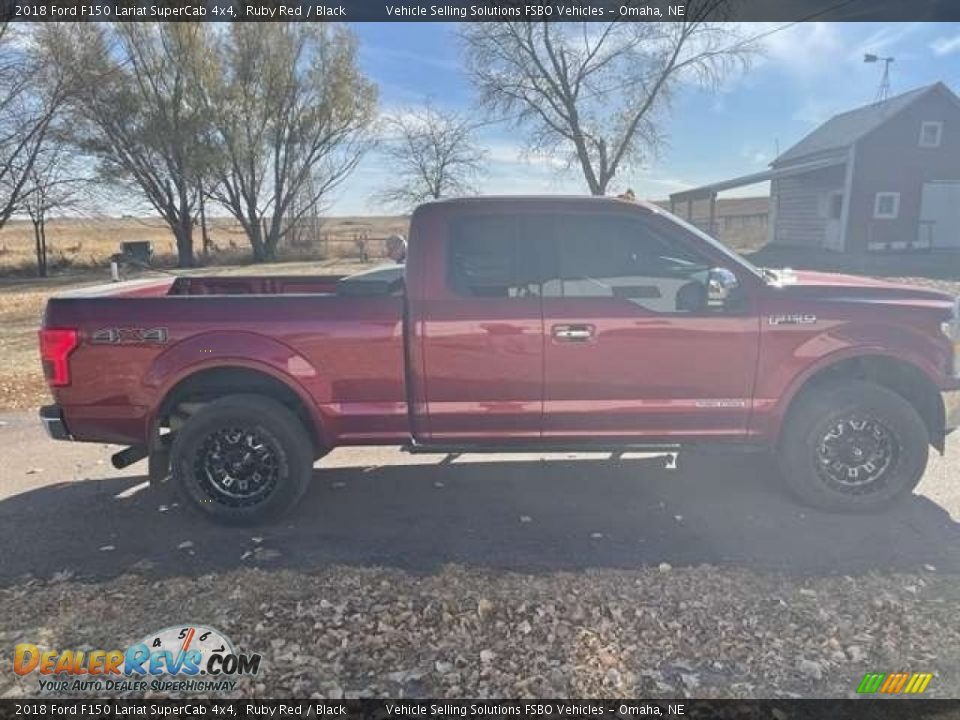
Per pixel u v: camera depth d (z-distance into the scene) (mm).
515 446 3920
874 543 3498
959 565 3250
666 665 2557
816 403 3781
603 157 28656
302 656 2658
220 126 32219
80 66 25797
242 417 3760
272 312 3758
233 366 3771
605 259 3812
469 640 2734
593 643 2695
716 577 3176
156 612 2988
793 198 29250
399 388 3803
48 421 3822
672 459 4879
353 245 38500
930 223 24844
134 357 3744
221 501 3865
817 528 3695
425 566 3359
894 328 3756
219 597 3102
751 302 3750
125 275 25906
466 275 3783
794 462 3863
